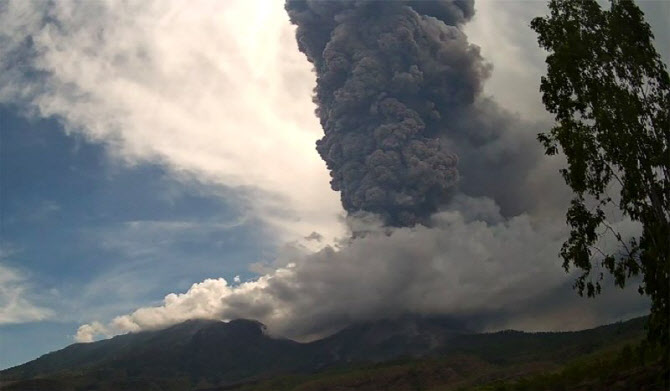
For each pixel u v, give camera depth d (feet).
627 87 130.62
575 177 126.21
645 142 125.59
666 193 123.65
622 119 123.24
